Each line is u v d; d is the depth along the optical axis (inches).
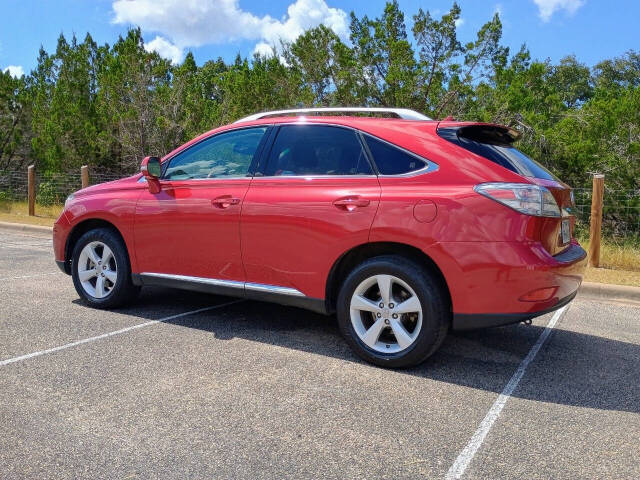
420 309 145.8
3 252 357.4
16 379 138.1
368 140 160.1
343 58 546.3
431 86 528.1
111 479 96.1
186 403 127.0
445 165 147.4
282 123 176.9
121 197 200.2
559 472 102.0
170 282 190.4
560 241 150.1
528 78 550.9
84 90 763.4
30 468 98.8
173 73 733.9
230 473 98.9
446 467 102.8
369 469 101.3
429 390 138.9
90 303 209.0
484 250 138.2
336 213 155.3
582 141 493.7
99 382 137.6
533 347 177.6
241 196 172.9
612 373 155.1
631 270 308.8
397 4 538.0
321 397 132.6
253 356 159.9
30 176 578.9
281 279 166.6
